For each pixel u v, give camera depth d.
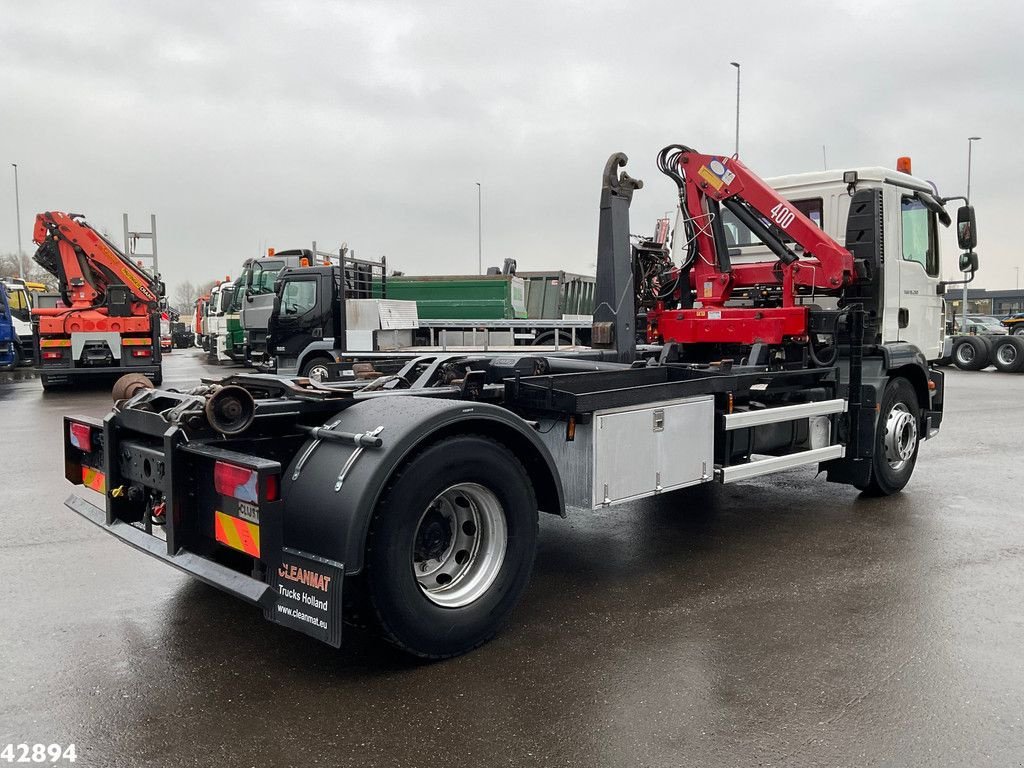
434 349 13.31
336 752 2.83
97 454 4.38
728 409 5.38
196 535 3.69
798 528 5.92
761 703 3.18
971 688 3.31
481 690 3.31
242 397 3.58
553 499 4.14
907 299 7.14
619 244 6.12
